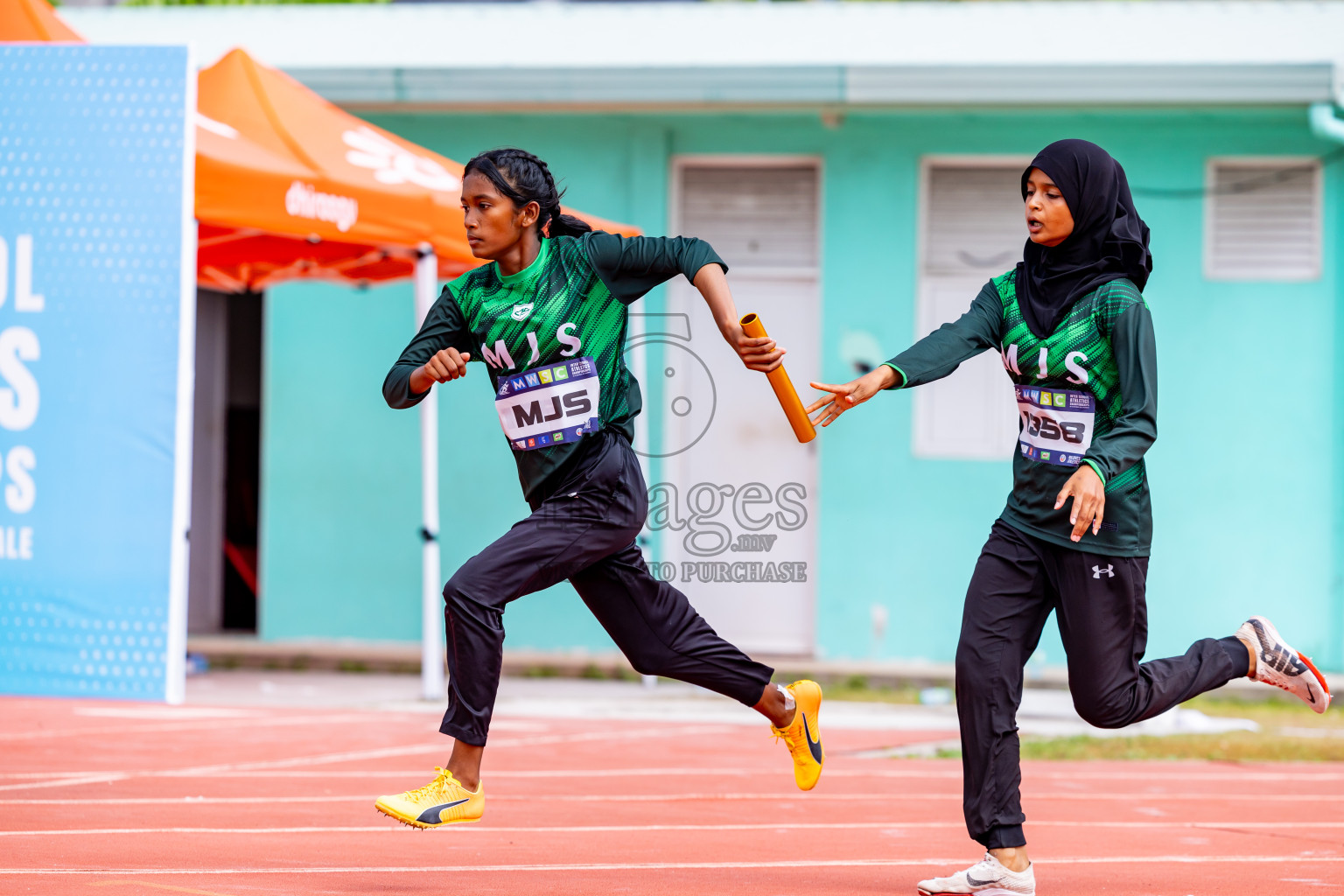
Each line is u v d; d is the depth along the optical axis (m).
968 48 42.91
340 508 43.47
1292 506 40.59
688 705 35.94
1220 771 26.95
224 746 27.47
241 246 36.62
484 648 15.00
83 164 25.77
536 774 25.33
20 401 25.81
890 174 41.59
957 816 22.09
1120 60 42.31
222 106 30.72
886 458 41.69
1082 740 30.34
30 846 18.33
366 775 24.55
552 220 15.45
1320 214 40.44
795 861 18.38
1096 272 14.78
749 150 42.19
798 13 43.66
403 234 31.22
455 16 45.12
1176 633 41.00
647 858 18.36
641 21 44.28
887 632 41.69
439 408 43.22
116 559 25.59
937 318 41.81
